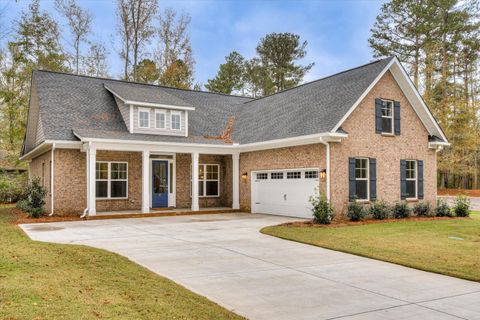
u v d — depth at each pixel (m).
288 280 7.36
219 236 12.30
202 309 5.49
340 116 15.84
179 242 11.14
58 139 16.72
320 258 9.29
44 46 33.38
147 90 22.48
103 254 8.95
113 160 19.20
